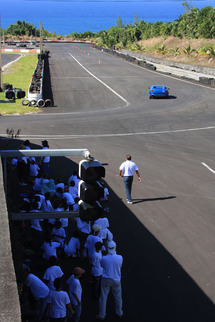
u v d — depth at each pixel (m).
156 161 18.06
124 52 99.19
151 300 8.02
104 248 8.80
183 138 22.64
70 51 100.12
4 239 3.92
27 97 33.38
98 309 7.66
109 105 33.28
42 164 15.07
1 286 3.14
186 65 59.16
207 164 17.72
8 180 14.04
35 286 6.71
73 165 17.42
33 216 4.59
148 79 49.81
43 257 9.14
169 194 14.05
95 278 7.80
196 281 8.75
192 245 10.38
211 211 12.63
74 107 32.19
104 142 21.44
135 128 25.08
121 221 11.75
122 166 12.95
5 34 167.88
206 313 7.66
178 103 34.31
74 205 10.73
